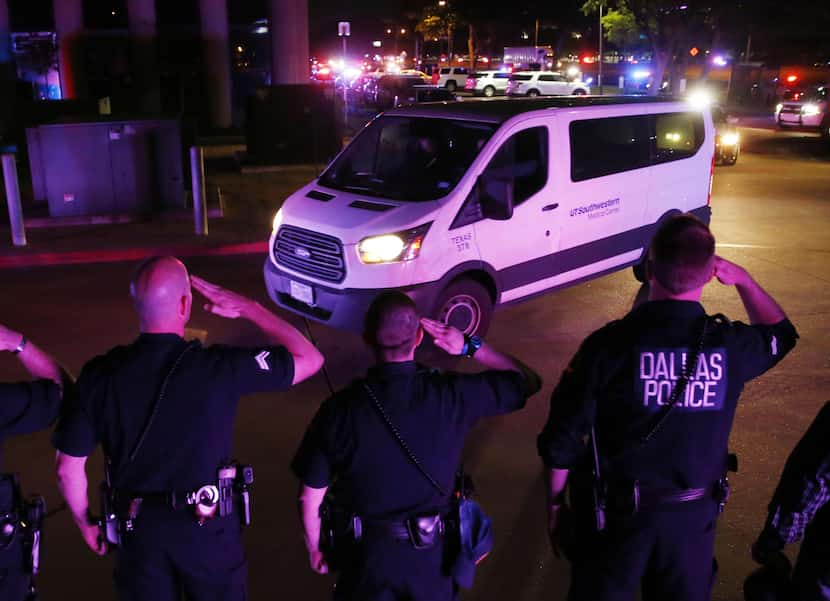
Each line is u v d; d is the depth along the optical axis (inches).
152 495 99.0
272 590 145.7
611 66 2566.4
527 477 187.8
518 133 265.9
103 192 456.4
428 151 270.5
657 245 100.7
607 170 293.7
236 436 207.5
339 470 98.0
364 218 245.9
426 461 96.8
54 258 383.2
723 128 746.2
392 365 98.1
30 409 97.3
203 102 1050.7
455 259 250.8
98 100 682.2
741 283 107.4
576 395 99.8
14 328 288.4
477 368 253.3
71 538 161.6
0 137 786.8
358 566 98.4
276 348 105.7
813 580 95.3
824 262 389.7
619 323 101.7
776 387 240.1
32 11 1557.6
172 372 98.7
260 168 665.0
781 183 650.2
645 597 104.4
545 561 155.1
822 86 1143.6
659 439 98.1
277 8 840.3
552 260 281.3
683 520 98.3
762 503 176.6
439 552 99.0
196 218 427.2
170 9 1556.3
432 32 2815.0
